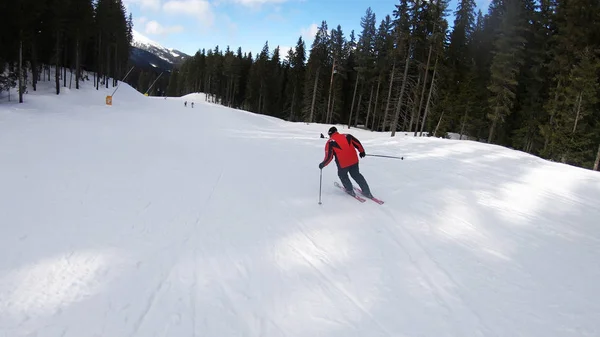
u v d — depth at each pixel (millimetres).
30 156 8688
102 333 2818
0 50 24500
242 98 81250
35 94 30062
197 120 31656
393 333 3094
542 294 3951
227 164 10445
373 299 3629
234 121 35469
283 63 75500
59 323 2895
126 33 63812
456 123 35188
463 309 3547
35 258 3871
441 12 27391
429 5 26797
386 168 10867
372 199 7121
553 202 7984
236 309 3299
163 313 3141
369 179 9188
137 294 3391
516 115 32312
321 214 6184
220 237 4891
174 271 3889
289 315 3271
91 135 13797
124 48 62312
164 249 4383
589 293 4043
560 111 24297
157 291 3477
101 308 3133
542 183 9812
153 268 3906
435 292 3842
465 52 35531
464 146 15461
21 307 3051
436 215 6508
